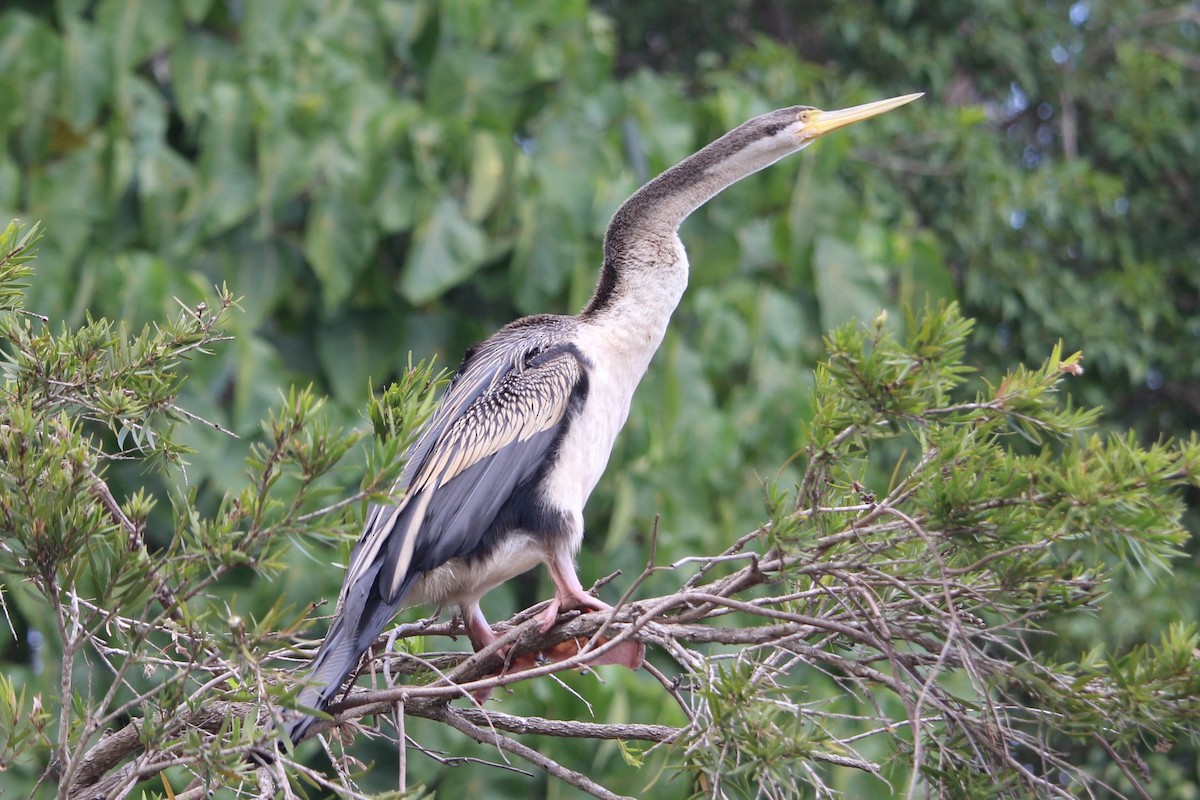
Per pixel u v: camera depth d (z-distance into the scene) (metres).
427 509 6.39
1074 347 16.72
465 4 13.09
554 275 12.49
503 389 6.82
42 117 12.04
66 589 4.70
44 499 4.63
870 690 5.26
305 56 12.55
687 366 12.28
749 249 14.09
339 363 12.51
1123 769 4.80
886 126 16.36
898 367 4.89
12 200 11.48
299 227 12.91
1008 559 5.06
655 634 5.51
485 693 6.47
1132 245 18.52
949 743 5.06
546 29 13.72
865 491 5.25
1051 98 19.19
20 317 5.98
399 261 13.70
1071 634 13.62
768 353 12.85
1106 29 19.25
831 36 18.19
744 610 5.00
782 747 4.60
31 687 9.98
